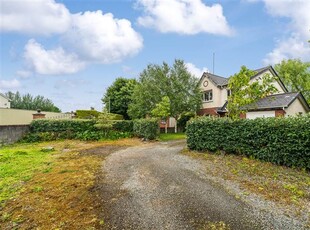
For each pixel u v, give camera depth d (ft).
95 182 20.75
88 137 53.67
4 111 61.82
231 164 26.53
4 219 14.05
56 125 54.54
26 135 51.29
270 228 12.60
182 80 72.28
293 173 22.21
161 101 68.85
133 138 58.80
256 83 34.53
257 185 19.29
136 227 12.99
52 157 32.19
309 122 22.50
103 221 13.66
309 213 14.20
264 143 27.07
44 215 14.44
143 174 23.43
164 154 34.91
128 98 118.32
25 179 21.35
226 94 69.46
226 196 17.13
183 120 80.07
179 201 16.42
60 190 18.65
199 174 23.03
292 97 53.16
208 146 34.04
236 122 30.58
